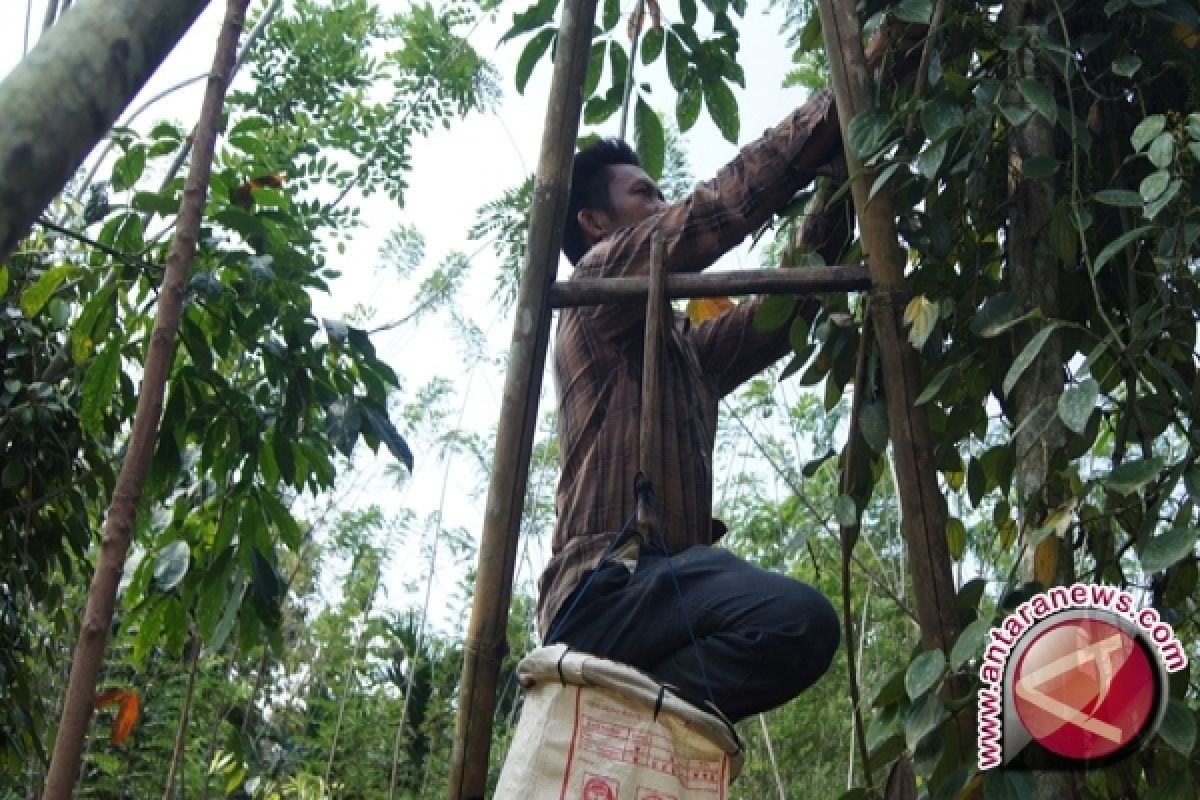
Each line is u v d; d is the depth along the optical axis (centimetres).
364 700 991
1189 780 183
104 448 442
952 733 190
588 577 201
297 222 381
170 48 108
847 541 208
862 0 227
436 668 1012
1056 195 218
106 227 348
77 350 345
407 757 969
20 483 421
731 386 250
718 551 199
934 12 218
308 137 562
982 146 210
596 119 319
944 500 200
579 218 254
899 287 206
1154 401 195
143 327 355
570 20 217
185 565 346
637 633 192
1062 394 191
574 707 179
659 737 178
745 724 806
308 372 365
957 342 224
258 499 363
